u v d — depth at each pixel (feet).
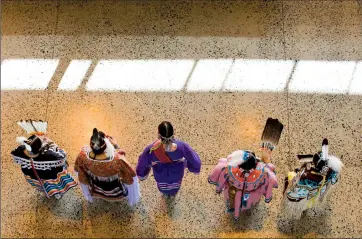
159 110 17.15
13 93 17.53
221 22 18.76
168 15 18.94
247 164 12.78
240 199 13.92
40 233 15.21
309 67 17.83
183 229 15.21
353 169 16.05
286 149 16.37
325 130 16.70
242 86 17.54
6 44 18.44
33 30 18.71
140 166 13.89
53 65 18.01
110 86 17.61
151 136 16.71
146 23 18.79
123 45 18.37
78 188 15.87
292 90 17.43
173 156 13.42
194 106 17.20
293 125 16.78
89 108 17.21
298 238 15.03
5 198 15.72
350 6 19.02
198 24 18.75
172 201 15.61
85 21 18.86
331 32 18.52
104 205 15.58
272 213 15.37
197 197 15.67
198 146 16.49
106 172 13.35
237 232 15.14
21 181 15.99
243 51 18.16
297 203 14.29
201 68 17.88
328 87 17.49
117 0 19.26
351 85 17.53
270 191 13.79
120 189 14.44
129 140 16.65
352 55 18.07
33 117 17.07
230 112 17.06
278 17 18.81
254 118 16.96
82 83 17.67
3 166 16.26
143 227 15.25
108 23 18.81
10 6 19.17
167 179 14.34
